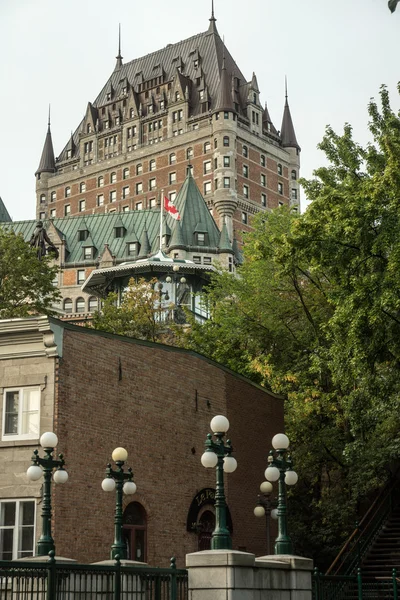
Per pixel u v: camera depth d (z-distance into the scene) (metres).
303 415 44.56
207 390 36.78
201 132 166.75
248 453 39.25
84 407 29.86
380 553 39.97
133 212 145.88
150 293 63.62
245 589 21.30
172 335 58.84
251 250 52.41
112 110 186.88
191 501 34.56
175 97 174.00
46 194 191.12
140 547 31.72
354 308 33.38
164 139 174.50
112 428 30.98
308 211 35.62
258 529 38.97
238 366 49.16
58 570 18.02
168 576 20.58
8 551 28.38
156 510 32.50
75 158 189.12
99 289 81.44
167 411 34.00
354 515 43.69
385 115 40.03
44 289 59.91
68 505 28.55
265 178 169.75
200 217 140.00
